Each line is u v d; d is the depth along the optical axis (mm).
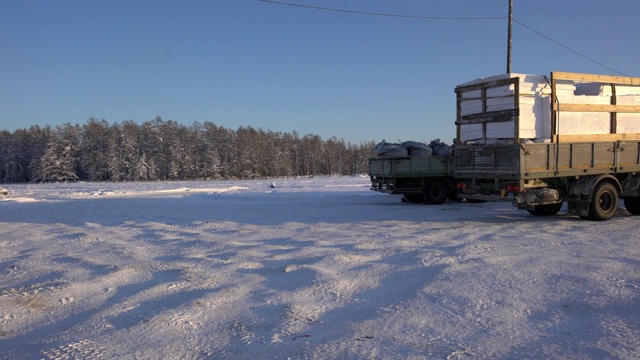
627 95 12156
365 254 7789
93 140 86312
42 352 4184
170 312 5133
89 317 5105
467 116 12359
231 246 8938
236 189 34406
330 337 4375
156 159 87188
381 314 4957
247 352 4098
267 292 5824
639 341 4086
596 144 11531
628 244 8250
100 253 8688
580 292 5473
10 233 11602
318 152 107625
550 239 8883
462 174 12461
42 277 6953
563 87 11273
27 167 87750
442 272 6457
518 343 4129
